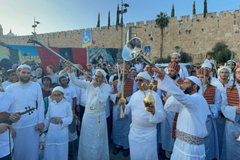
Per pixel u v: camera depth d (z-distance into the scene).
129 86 4.33
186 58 24.89
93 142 3.32
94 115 3.36
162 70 1.96
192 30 25.97
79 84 3.44
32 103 3.07
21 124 2.94
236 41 23.19
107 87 3.58
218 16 24.25
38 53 9.50
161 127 3.80
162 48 28.11
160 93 4.02
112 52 14.08
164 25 26.52
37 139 3.13
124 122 4.07
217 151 3.41
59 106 3.30
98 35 32.75
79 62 10.64
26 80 3.04
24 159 2.98
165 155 4.04
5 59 9.11
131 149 2.86
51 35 36.62
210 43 24.78
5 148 2.40
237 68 3.16
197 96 2.25
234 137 3.09
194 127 2.20
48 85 4.48
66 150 3.30
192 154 2.18
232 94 3.15
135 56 1.91
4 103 2.44
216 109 3.25
